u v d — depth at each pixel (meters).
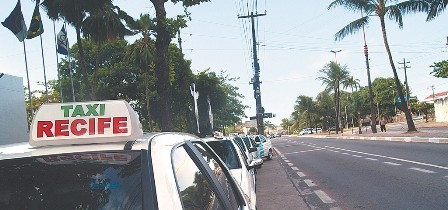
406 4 29.67
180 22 18.48
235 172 5.79
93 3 25.70
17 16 20.11
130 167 2.01
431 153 15.84
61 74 47.56
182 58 47.53
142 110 48.00
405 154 16.64
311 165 16.64
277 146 42.34
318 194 9.20
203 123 52.22
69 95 46.53
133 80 46.62
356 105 111.94
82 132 2.27
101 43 29.02
